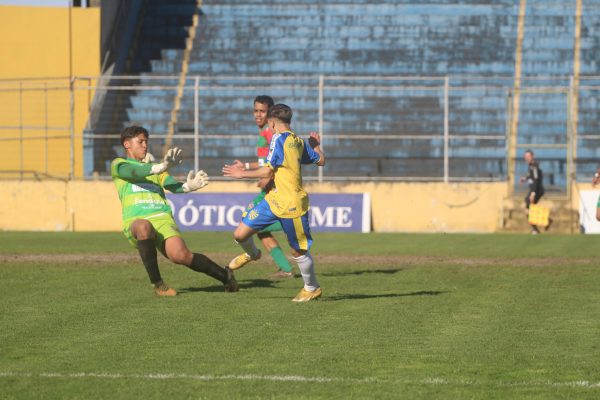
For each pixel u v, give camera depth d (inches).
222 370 764.0
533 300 1177.4
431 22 3725.4
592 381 731.4
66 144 3093.0
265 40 3708.2
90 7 3312.0
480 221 2738.7
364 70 3533.5
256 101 1440.7
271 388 703.7
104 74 3348.9
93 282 1350.9
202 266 1212.5
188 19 3816.4
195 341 887.1
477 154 3142.2
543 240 2362.2
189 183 1187.3
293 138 1119.0
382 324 986.1
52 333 928.9
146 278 1400.1
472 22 3708.2
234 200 2728.8
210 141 3161.9
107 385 713.0
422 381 727.7
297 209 1121.4
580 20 3708.2
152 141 3129.9
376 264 1652.3
